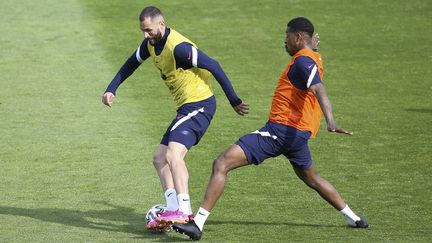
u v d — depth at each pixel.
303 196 33.75
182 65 28.58
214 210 31.81
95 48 61.69
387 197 33.59
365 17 70.31
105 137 42.81
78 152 40.28
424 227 29.59
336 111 48.03
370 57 60.47
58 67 57.41
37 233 28.69
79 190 34.56
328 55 60.91
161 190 34.59
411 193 34.12
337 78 55.47
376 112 47.78
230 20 69.25
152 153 40.06
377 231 29.06
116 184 35.41
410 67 58.00
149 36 28.42
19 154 40.00
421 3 74.25
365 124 45.38
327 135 43.41
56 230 29.11
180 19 69.25
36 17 69.25
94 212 31.58
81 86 53.16
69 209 31.94
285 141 28.02
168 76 28.98
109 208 32.16
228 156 27.86
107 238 28.20
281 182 35.72
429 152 40.28
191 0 74.88
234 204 32.62
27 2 73.50
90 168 37.75
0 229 29.14
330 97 51.06
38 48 61.75
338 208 29.47
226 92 28.62
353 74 56.41
